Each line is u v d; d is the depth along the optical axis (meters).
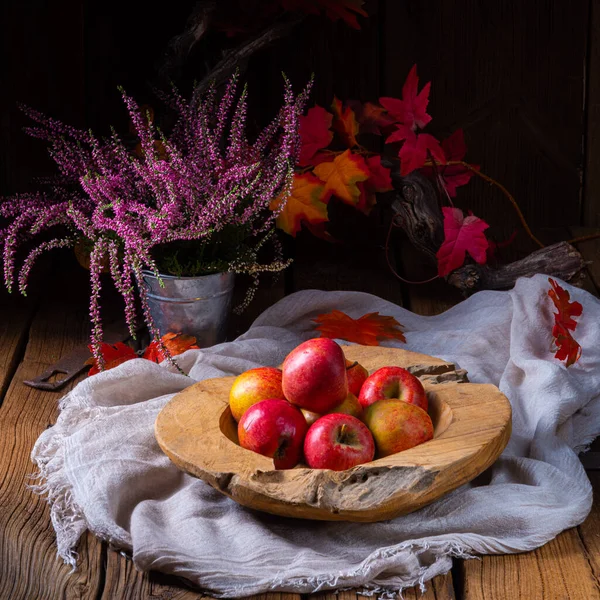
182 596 1.56
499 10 2.40
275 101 2.44
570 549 1.62
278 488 1.56
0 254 2.37
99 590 1.57
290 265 2.39
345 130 2.23
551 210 2.50
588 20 2.40
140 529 1.60
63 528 1.65
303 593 1.56
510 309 2.07
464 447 1.60
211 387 1.74
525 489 1.66
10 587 1.57
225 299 2.03
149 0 2.40
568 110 2.45
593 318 2.03
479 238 2.15
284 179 2.10
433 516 1.64
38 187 2.47
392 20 2.40
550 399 1.82
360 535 1.62
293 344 2.04
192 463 1.59
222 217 1.94
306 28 2.40
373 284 2.31
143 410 1.78
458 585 1.59
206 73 2.30
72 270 2.36
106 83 2.43
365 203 2.23
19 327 2.14
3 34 2.39
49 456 1.76
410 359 1.83
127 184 1.99
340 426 1.60
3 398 1.93
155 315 2.02
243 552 1.58
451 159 2.31
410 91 2.16
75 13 2.39
